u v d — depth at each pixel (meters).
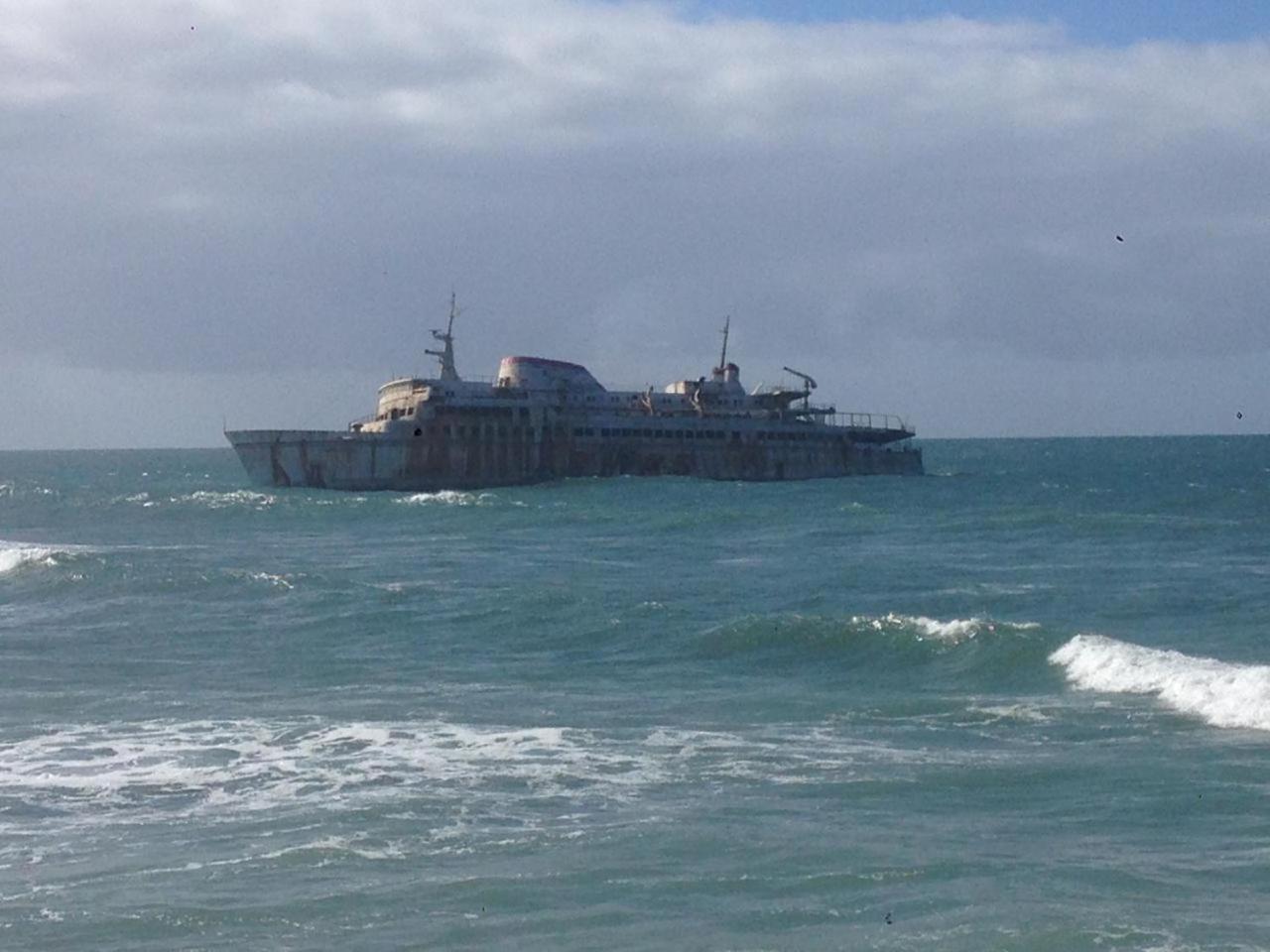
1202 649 48.94
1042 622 56.38
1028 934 22.31
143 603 62.69
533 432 156.12
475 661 48.38
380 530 114.19
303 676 45.69
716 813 29.00
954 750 34.06
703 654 48.75
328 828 28.34
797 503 133.75
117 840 27.94
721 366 174.00
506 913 23.70
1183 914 23.05
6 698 42.06
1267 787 29.81
